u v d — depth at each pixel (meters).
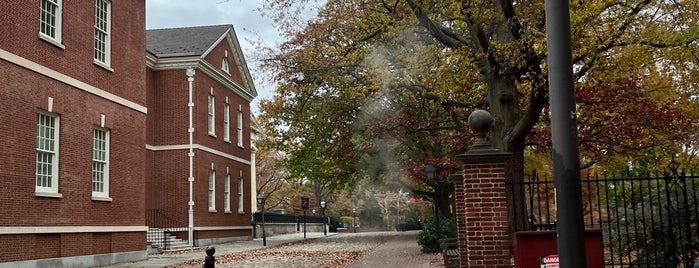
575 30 12.94
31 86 16.59
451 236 22.48
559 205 5.62
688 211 10.44
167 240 27.91
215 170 34.12
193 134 31.47
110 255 20.09
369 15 18.23
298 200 70.12
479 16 14.47
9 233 15.45
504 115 16.31
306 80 21.80
